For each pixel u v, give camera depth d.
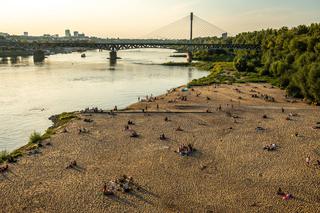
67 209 45.12
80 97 123.75
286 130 77.06
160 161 59.88
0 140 76.12
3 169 55.84
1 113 99.06
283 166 57.88
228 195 48.59
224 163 59.09
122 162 59.44
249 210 45.00
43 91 134.38
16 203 46.41
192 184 51.66
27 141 75.50
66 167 57.25
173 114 90.94
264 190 49.91
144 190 49.88
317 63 107.12
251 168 57.06
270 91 127.44
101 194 48.78
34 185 51.31
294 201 47.06
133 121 84.12
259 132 75.75
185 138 71.69
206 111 93.62
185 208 45.38
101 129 77.62
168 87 149.00
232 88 134.00
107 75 188.00
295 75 115.88
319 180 52.75
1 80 161.75
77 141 69.75
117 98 123.12
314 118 87.12
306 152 63.97
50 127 83.88
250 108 98.75
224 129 77.88
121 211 44.66
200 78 166.62
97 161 59.91
